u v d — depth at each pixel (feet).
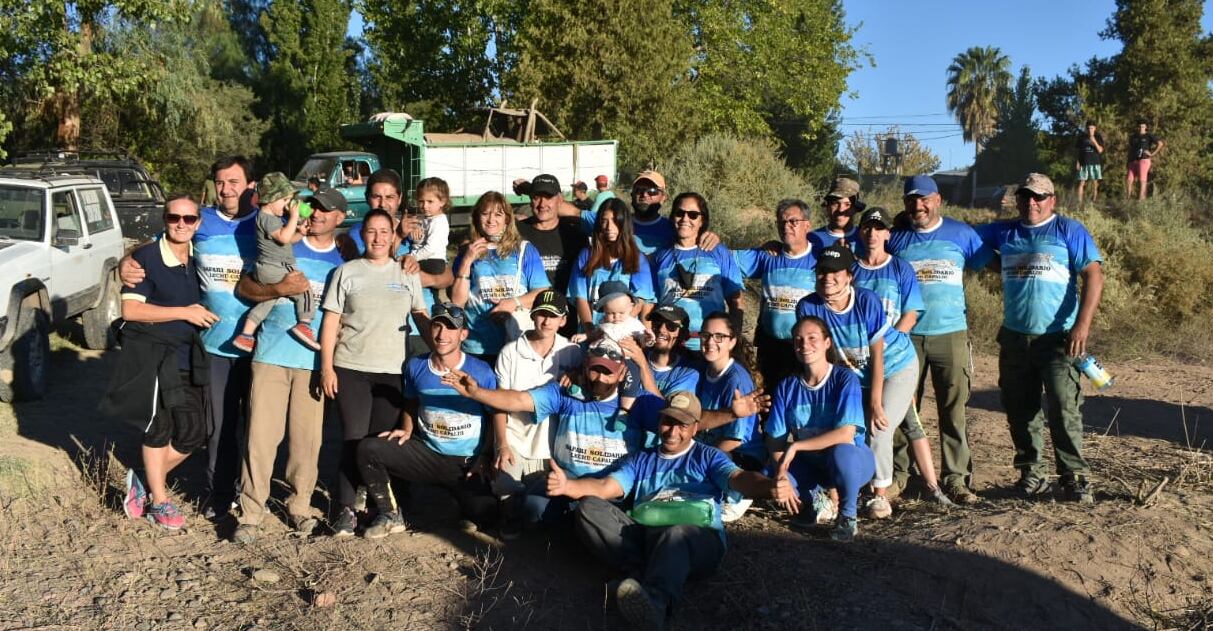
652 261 21.36
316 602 15.79
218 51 127.75
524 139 81.56
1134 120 111.96
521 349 18.56
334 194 18.56
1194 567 16.71
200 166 94.99
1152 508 19.24
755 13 110.63
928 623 15.19
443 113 107.65
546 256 21.79
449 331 17.49
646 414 17.54
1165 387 35.37
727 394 18.84
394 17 106.52
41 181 32.09
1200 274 48.49
